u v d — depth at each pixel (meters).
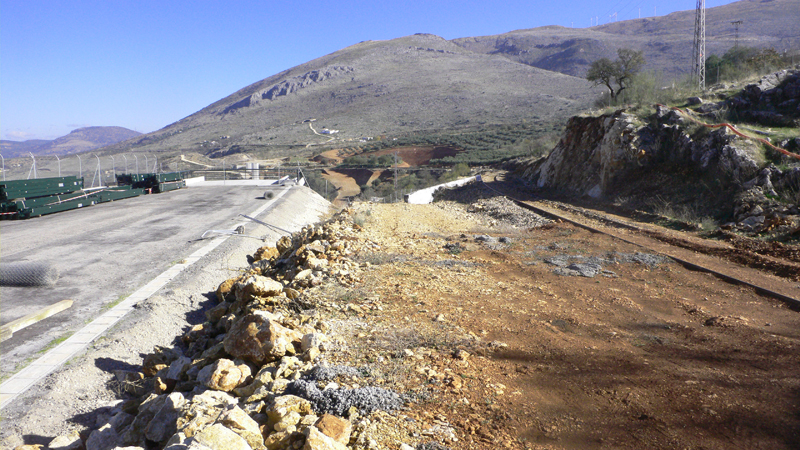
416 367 5.68
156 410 5.56
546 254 14.08
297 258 12.88
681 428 4.36
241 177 77.50
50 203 30.67
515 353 6.37
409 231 19.06
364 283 10.06
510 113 156.50
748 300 9.32
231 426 3.92
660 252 13.59
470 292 9.75
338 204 61.12
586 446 4.06
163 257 17.97
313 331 6.93
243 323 6.31
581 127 31.55
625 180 23.92
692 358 6.20
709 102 25.27
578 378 5.55
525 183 36.94
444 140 103.38
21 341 10.16
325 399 4.58
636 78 33.91
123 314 11.80
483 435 4.18
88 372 8.95
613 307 8.88
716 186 18.47
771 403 4.79
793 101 22.16
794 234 13.59
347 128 178.88
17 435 6.93
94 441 5.76
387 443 3.90
